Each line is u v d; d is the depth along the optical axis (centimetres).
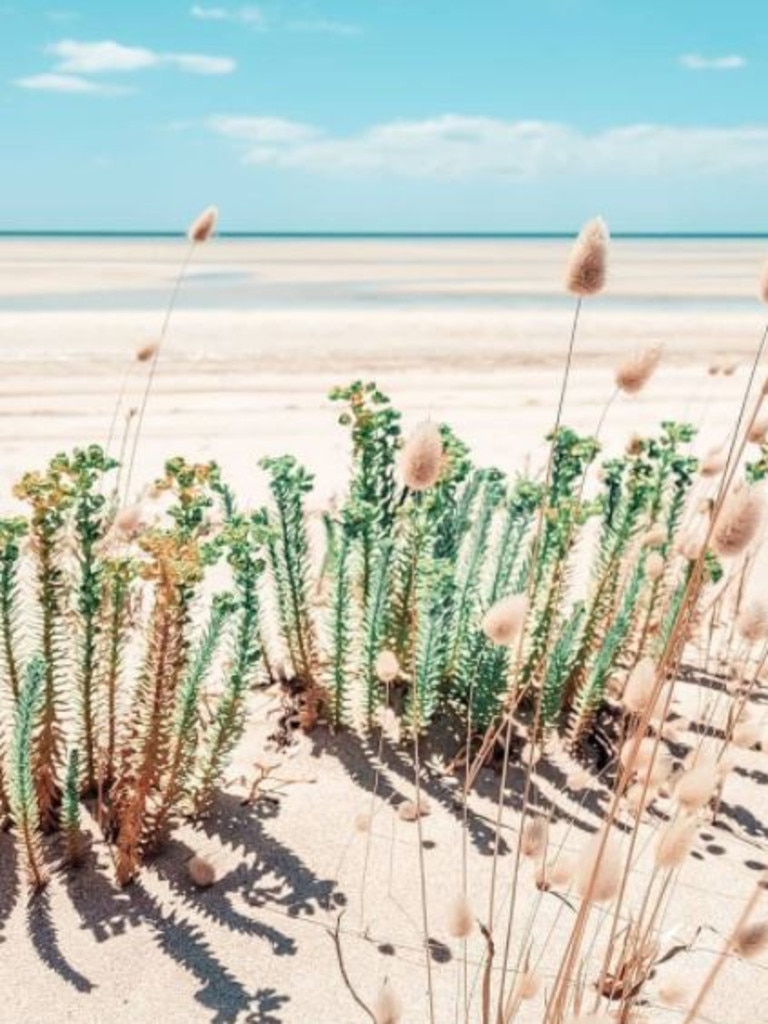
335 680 351
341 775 340
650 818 325
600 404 1095
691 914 285
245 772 339
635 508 374
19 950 256
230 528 293
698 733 368
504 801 329
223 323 1722
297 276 3950
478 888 291
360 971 257
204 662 286
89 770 314
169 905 276
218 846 301
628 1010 215
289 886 286
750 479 386
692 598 168
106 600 315
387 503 385
